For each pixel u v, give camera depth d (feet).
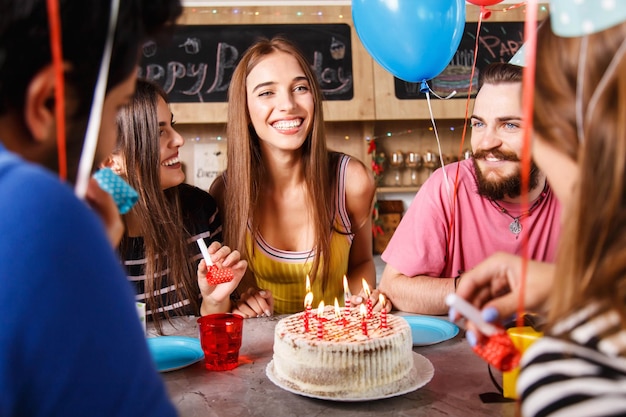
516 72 4.98
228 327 3.40
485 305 2.25
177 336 4.17
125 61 1.71
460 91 11.44
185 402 2.94
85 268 1.40
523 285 1.70
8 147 1.57
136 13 1.70
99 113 1.55
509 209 5.47
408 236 5.56
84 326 1.37
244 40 11.25
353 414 2.76
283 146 5.72
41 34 1.47
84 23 1.53
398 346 3.10
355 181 6.18
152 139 5.07
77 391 1.36
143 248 5.31
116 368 1.43
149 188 5.11
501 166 5.12
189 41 11.16
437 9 4.69
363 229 6.52
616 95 1.37
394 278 5.21
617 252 1.35
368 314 3.77
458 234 5.56
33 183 1.39
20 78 1.49
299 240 6.19
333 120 11.09
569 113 1.50
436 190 5.64
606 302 1.32
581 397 1.24
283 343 3.23
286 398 2.98
